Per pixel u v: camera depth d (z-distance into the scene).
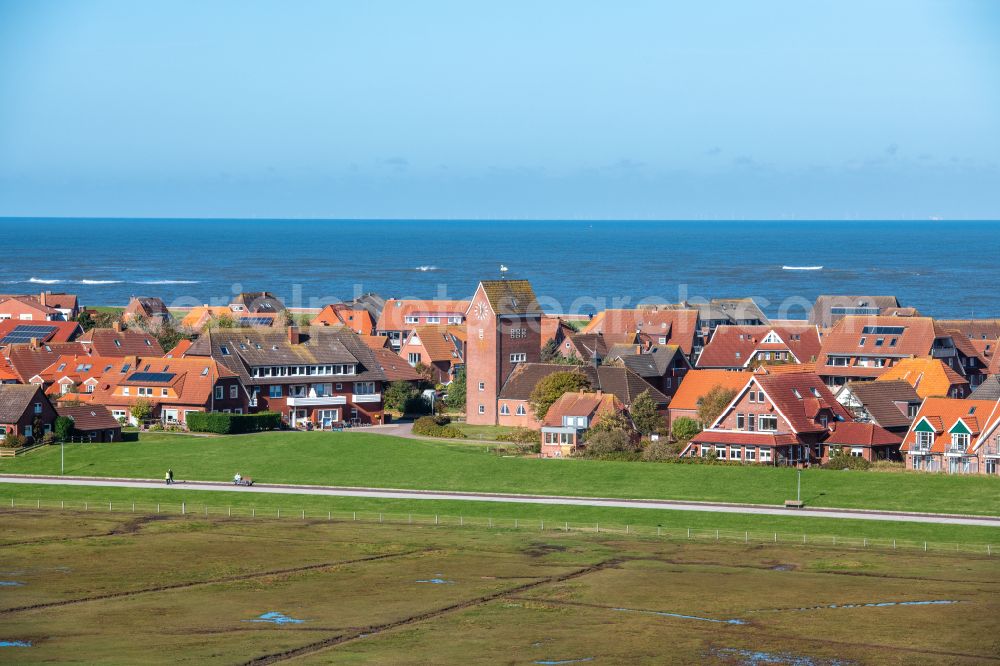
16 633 111.00
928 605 119.31
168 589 126.44
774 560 136.38
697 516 156.50
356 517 159.50
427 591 125.44
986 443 180.00
